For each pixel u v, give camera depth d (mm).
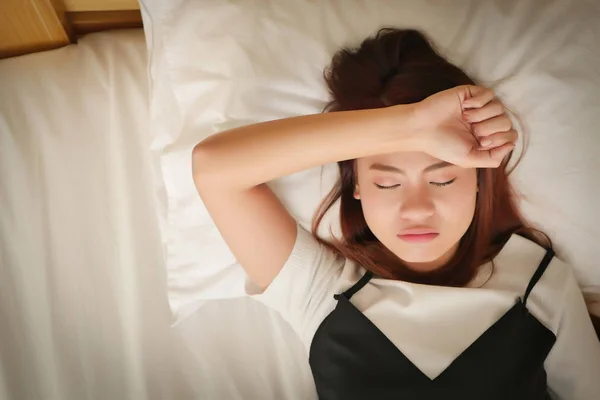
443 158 770
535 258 967
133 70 1118
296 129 781
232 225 849
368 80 901
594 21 965
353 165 924
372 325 893
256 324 1056
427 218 814
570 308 942
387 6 977
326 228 1008
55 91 1085
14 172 1032
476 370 862
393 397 863
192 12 962
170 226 1007
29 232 1015
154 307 1031
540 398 924
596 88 954
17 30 1066
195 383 1009
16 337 972
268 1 972
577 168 967
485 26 977
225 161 780
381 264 969
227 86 944
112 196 1056
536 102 964
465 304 902
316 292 929
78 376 975
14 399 943
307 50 969
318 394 948
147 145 1084
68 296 1003
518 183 992
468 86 765
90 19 1139
